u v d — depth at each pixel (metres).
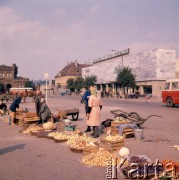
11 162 7.84
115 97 69.06
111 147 9.02
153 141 11.05
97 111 11.73
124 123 12.41
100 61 95.81
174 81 30.33
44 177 6.55
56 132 11.50
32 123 14.21
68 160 8.02
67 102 41.28
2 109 22.00
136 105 34.28
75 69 135.88
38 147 9.74
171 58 63.34
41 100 14.62
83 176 6.61
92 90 11.79
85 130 13.73
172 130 14.04
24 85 127.38
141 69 67.56
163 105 34.56
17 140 11.09
